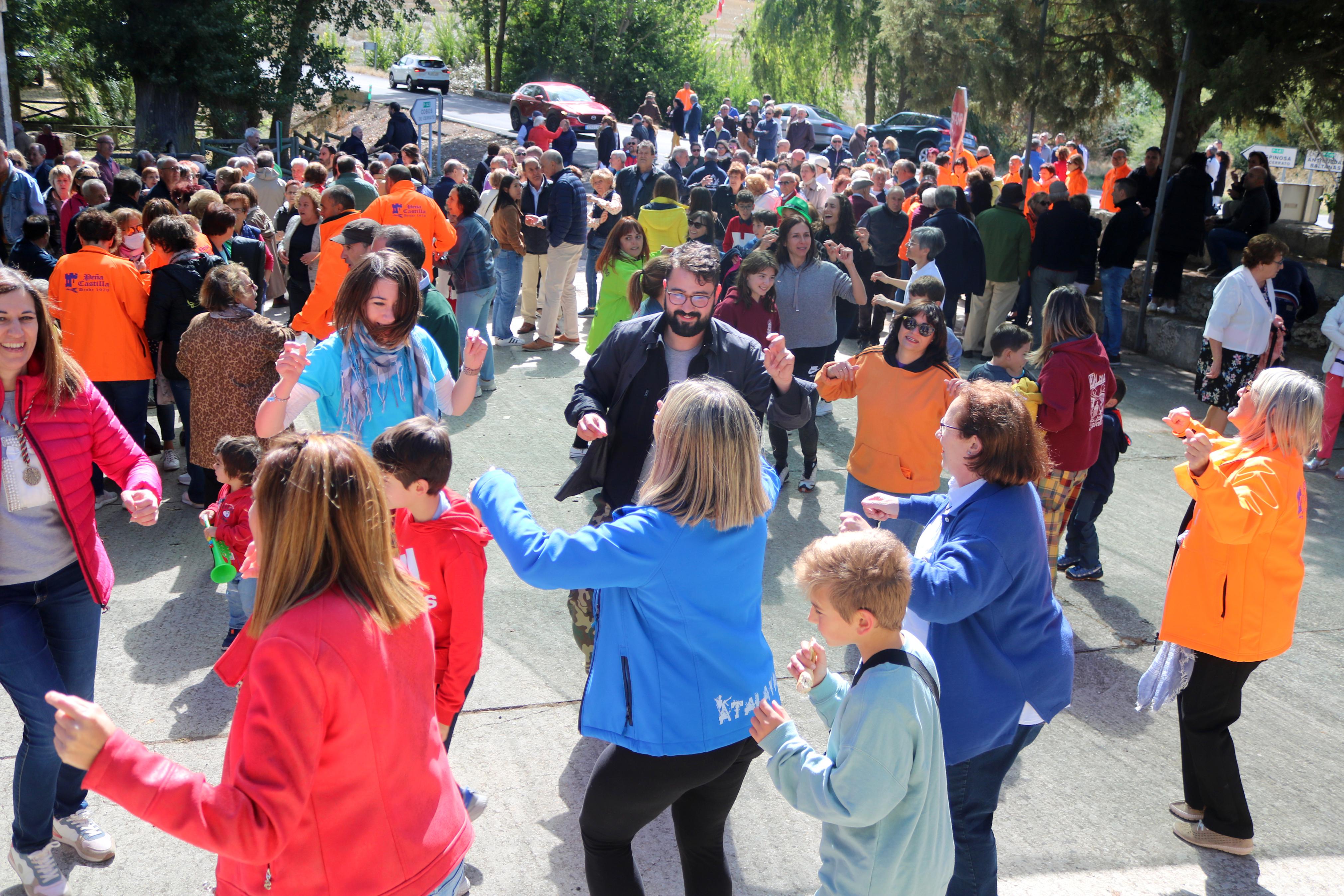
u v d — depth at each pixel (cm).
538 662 472
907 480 468
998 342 532
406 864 201
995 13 1372
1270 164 1625
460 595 290
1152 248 1073
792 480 710
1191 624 352
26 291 287
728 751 258
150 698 421
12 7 2039
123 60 2080
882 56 3212
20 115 2162
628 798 259
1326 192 1494
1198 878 355
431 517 293
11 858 311
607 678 257
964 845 290
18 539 298
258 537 197
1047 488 504
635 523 246
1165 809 393
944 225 962
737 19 6144
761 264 598
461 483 653
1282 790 411
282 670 182
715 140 2498
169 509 614
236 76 2197
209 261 601
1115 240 1033
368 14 2505
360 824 195
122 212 691
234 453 414
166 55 2081
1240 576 341
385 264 357
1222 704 356
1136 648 518
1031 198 1156
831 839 236
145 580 523
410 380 370
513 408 805
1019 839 372
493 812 369
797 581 235
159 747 389
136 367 591
